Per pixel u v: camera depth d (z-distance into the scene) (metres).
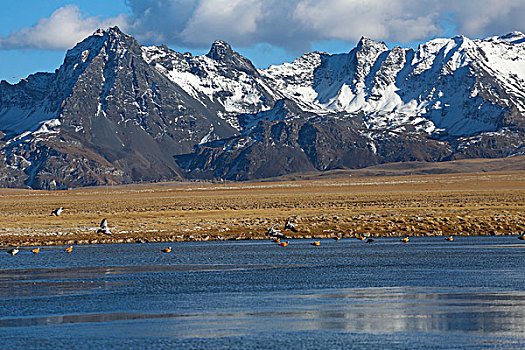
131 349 46.00
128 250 106.50
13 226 152.38
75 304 61.03
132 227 145.12
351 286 68.31
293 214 179.25
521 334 48.47
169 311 57.59
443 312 55.41
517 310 55.78
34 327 52.28
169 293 66.06
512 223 137.75
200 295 64.75
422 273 76.00
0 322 54.06
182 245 114.25
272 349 45.62
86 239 123.69
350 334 49.12
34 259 94.75
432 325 51.25
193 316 55.53
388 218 151.25
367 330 50.06
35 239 125.25
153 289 68.44
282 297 63.09
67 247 113.00
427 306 57.81
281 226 140.62
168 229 140.00
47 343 47.59
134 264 88.19
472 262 84.81
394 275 74.94
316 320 53.41
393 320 53.00
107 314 56.66
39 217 185.50
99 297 64.31
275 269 81.62
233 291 66.62
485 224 136.38
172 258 94.44
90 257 96.69
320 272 78.50
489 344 46.22
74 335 49.72
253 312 56.66
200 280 73.81
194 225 146.50
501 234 126.94
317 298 62.31
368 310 56.72
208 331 50.44
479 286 66.81
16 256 98.94
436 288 66.19
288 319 53.91
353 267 82.19
